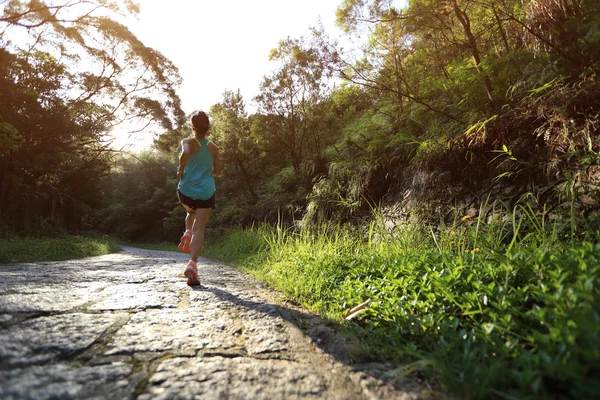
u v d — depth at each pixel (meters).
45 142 18.00
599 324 1.13
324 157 11.56
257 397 1.32
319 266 4.09
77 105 20.41
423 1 6.12
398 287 2.67
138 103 23.69
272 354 1.79
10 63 15.40
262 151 16.89
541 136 4.58
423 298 2.44
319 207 8.95
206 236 17.73
